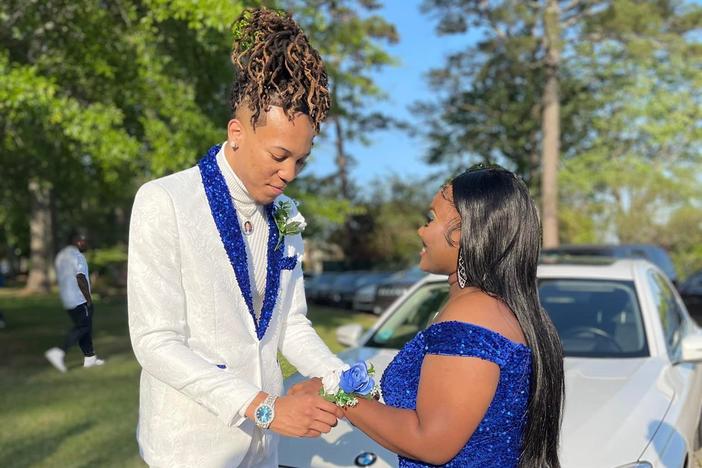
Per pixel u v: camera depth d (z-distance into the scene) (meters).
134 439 5.42
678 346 4.14
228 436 1.99
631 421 2.88
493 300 1.76
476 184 1.82
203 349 1.94
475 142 28.33
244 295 2.01
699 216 26.47
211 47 8.49
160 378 1.85
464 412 1.64
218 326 1.95
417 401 1.72
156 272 1.87
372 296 18.06
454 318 1.74
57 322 14.97
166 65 8.58
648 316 4.00
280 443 2.85
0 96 7.01
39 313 17.48
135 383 7.76
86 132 7.48
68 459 4.90
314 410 1.74
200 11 7.04
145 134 8.80
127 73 8.09
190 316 1.93
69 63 8.12
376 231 32.66
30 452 5.07
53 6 7.84
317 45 11.43
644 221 26.67
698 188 25.50
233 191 2.00
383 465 2.62
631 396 3.13
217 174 1.99
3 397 6.99
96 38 7.88
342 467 2.65
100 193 12.48
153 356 1.84
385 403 1.88
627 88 23.70
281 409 1.76
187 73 9.07
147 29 7.96
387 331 4.28
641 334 3.90
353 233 33.53
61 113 7.45
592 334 3.93
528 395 1.75
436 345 1.70
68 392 7.25
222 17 7.05
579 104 25.41
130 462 4.82
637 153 25.91
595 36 20.92
